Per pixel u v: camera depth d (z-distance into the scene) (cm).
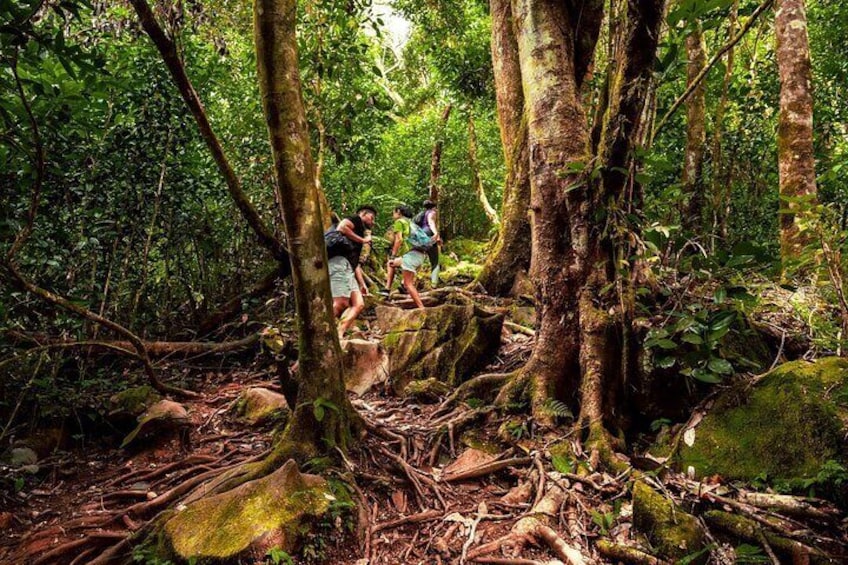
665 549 246
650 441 342
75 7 315
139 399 445
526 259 698
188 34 577
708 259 323
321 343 329
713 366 308
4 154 401
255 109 762
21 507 340
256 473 298
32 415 413
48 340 420
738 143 818
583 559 250
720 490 280
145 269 558
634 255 354
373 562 262
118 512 316
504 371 471
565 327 377
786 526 250
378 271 935
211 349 583
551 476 309
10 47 335
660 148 865
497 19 795
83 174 481
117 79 503
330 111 735
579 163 348
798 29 620
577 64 427
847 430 272
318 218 326
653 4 299
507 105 786
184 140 571
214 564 234
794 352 381
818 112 860
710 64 345
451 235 1501
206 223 695
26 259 444
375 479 316
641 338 350
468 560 260
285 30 306
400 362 497
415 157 1441
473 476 330
